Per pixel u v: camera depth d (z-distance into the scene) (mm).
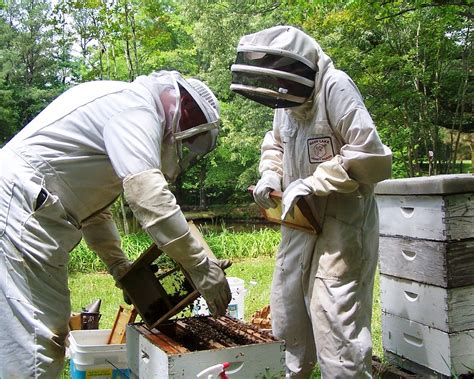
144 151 2428
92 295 7699
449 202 3236
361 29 10961
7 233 2512
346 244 3027
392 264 3693
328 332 2990
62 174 2590
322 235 3080
